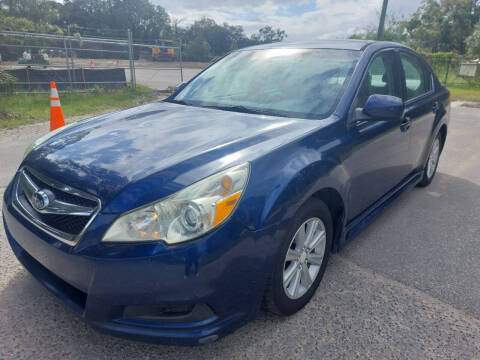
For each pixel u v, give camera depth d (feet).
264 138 7.11
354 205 8.87
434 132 13.56
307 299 7.73
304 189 6.64
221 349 6.63
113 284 5.51
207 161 6.22
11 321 7.13
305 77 9.43
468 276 9.06
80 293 6.29
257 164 6.31
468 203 13.52
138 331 5.71
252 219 5.92
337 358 6.50
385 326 7.29
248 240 5.88
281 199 6.25
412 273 9.12
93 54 47.83
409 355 6.60
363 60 9.49
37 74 38.63
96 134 7.87
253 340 6.84
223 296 5.81
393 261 9.64
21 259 7.20
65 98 37.11
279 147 6.80
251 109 9.05
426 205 13.28
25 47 39.50
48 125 25.77
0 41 37.88
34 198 6.49
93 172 6.23
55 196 6.29
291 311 7.37
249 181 6.07
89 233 5.62
